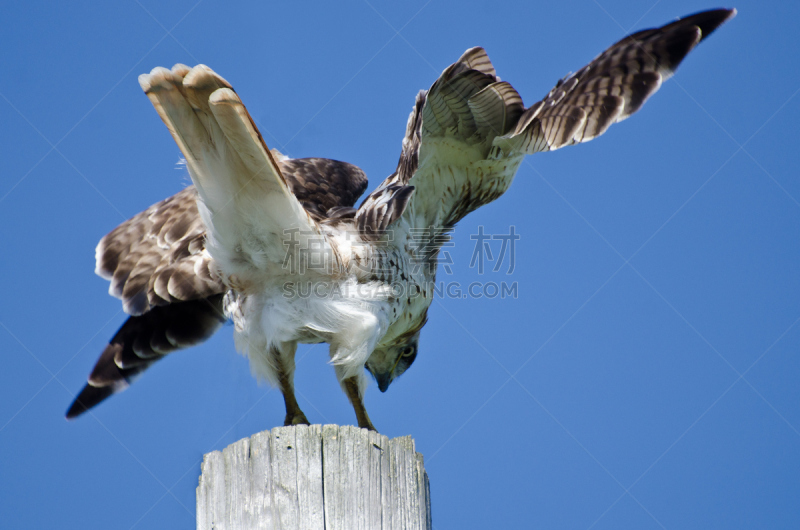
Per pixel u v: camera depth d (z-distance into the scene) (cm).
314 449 664
